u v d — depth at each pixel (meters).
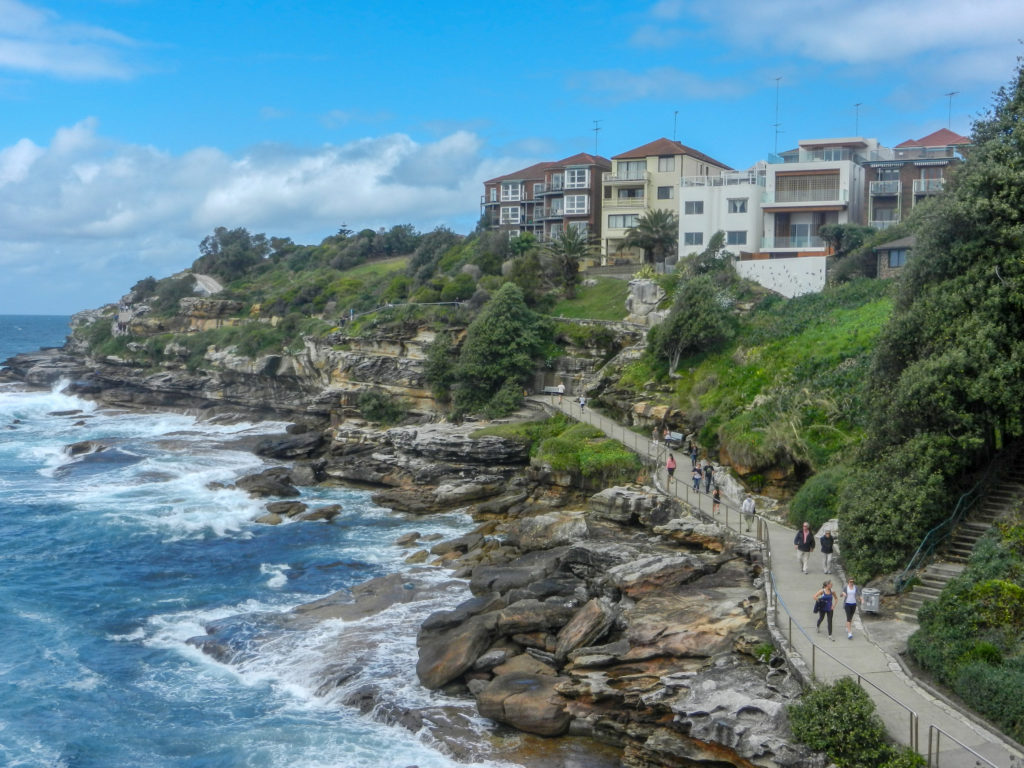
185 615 37.06
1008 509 29.19
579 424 56.03
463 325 70.12
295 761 25.67
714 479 44.31
